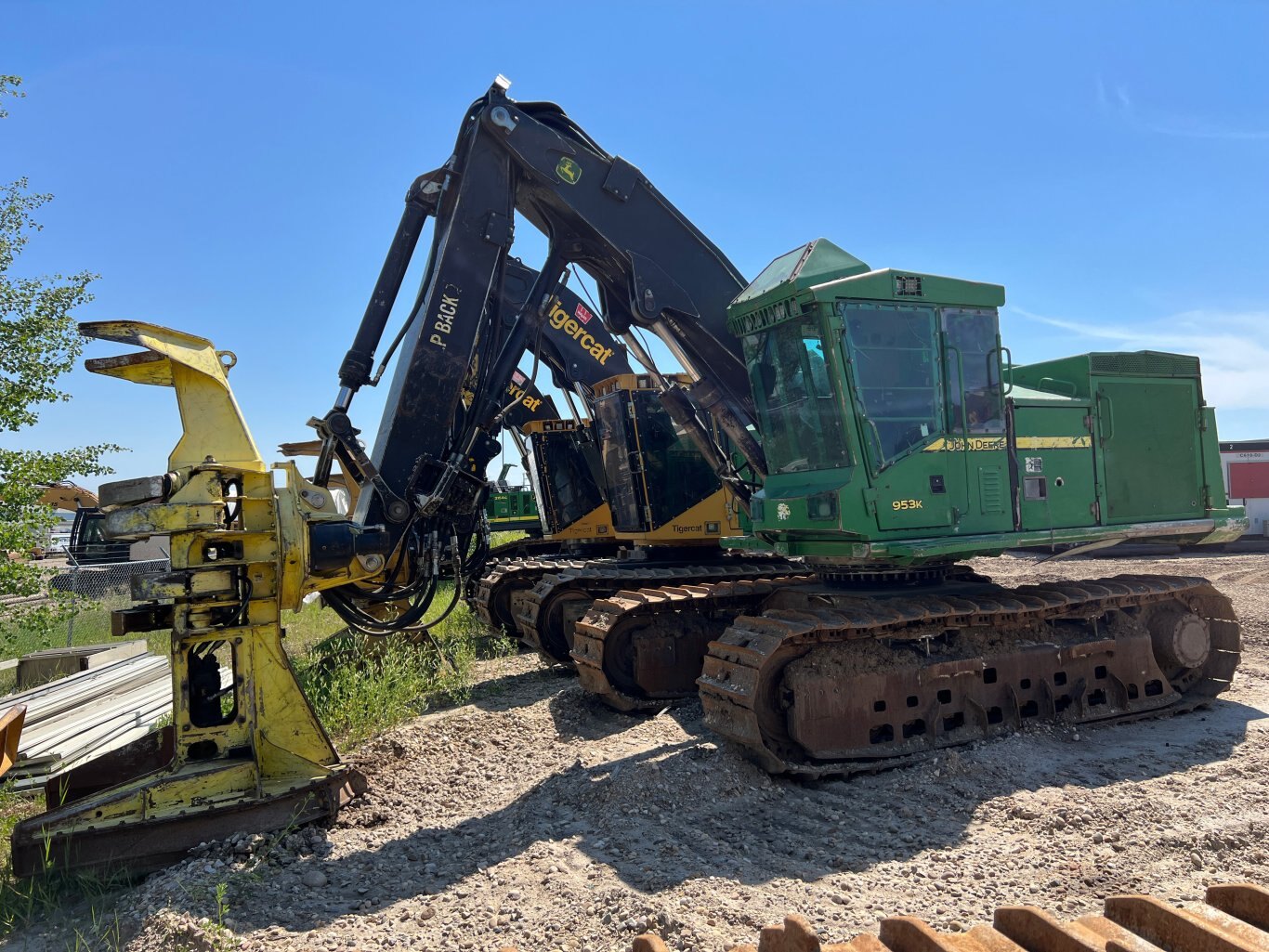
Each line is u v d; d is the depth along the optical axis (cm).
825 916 414
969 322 735
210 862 495
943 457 708
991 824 539
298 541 562
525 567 1192
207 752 554
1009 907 307
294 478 578
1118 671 773
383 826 574
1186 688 843
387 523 643
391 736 754
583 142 762
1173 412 855
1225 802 558
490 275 700
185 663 550
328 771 568
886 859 489
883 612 670
